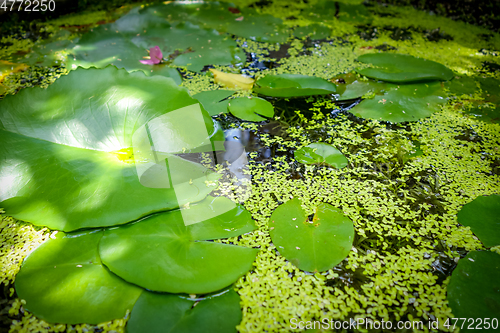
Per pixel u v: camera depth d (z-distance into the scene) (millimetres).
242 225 326
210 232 312
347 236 317
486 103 521
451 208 360
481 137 458
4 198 324
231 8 823
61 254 291
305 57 654
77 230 308
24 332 245
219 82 557
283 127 473
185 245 296
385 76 550
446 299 277
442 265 304
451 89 551
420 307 272
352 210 356
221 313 260
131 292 264
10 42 673
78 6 814
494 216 343
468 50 689
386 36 748
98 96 405
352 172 405
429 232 334
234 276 278
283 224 328
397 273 298
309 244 307
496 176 399
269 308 269
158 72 568
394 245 322
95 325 248
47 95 408
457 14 834
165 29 716
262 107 489
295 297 277
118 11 819
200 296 268
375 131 470
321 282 289
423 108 505
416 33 764
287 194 372
